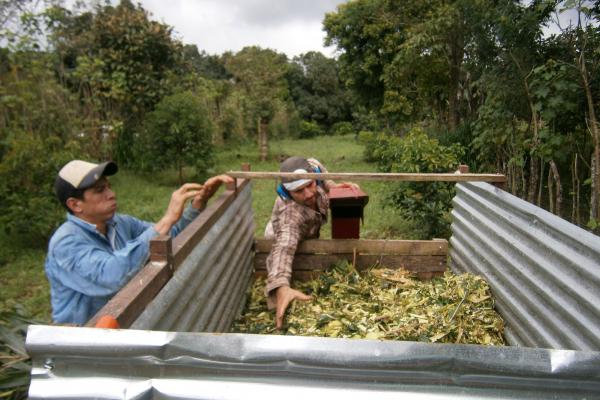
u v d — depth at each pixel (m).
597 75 4.21
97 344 1.09
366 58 13.54
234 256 3.01
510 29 4.96
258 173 3.00
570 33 4.55
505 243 2.49
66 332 1.10
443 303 2.69
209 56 35.12
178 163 11.23
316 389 1.08
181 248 1.92
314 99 37.91
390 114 12.84
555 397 1.03
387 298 2.93
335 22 14.54
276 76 18.52
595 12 4.16
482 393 1.05
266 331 2.83
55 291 2.09
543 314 2.05
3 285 5.49
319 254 3.47
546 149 4.45
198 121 11.03
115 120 11.15
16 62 8.31
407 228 6.97
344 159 16.36
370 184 10.52
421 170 6.37
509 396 1.04
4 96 7.71
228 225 2.85
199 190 2.68
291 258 2.91
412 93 12.02
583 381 1.01
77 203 2.15
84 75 10.41
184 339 1.08
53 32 9.54
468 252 3.11
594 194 3.98
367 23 13.36
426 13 11.91
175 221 2.21
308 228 3.36
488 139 5.59
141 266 1.94
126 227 2.55
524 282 2.26
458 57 8.84
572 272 1.83
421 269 3.48
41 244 6.99
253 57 18.38
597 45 4.20
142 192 10.20
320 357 1.05
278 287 2.70
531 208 2.21
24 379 1.95
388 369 1.04
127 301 1.40
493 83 5.38
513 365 1.01
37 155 6.88
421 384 1.05
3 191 6.59
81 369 1.13
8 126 8.04
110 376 1.13
